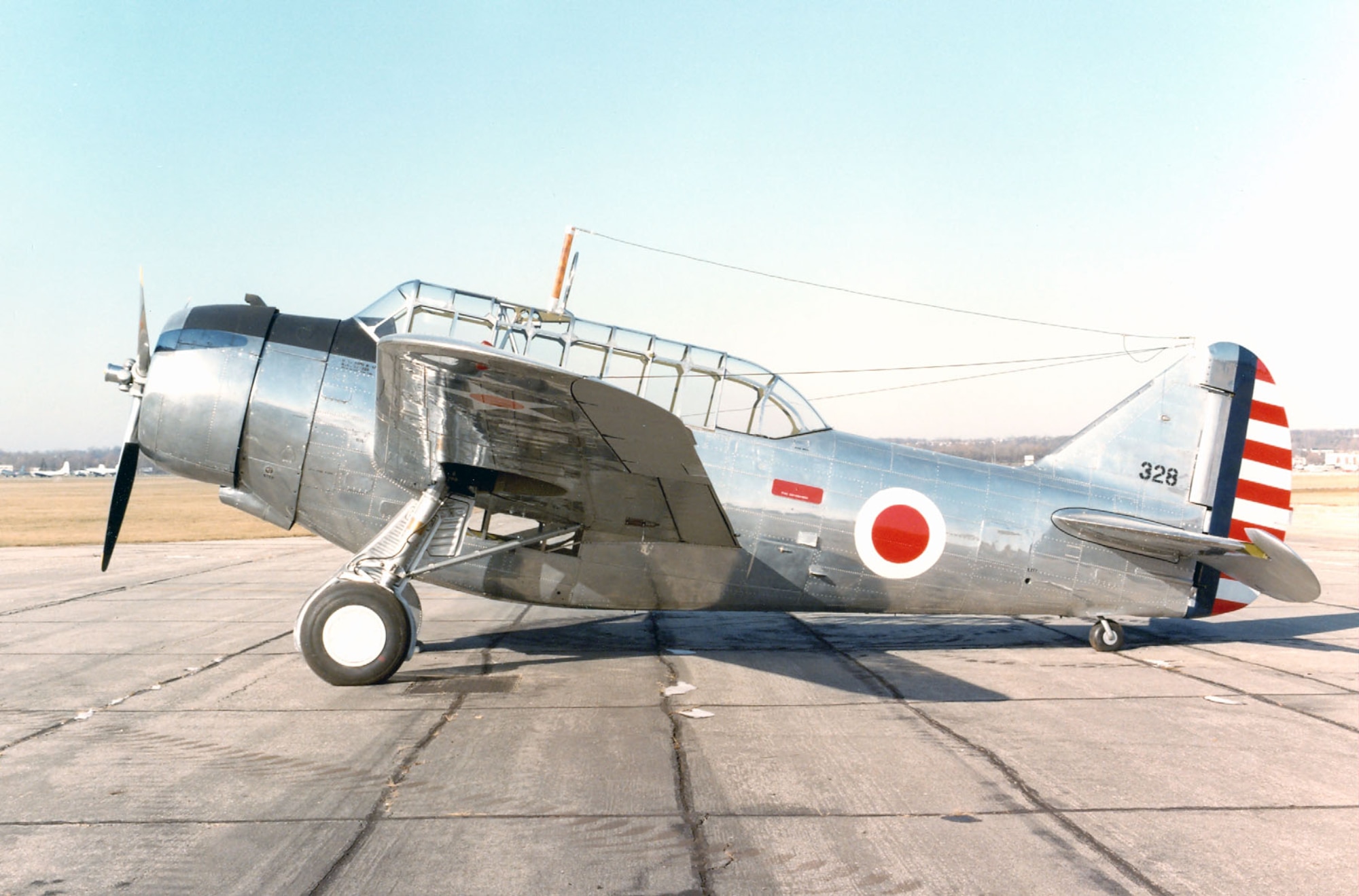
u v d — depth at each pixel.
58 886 3.10
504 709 5.66
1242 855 3.50
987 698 6.22
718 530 7.04
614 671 6.86
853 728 5.36
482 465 6.73
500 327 7.14
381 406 6.05
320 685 6.25
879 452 7.84
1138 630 9.64
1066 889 3.16
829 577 7.64
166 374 7.11
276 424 7.07
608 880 3.18
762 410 7.60
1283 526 8.44
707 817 3.82
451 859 3.34
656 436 5.49
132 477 7.38
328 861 3.32
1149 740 5.19
